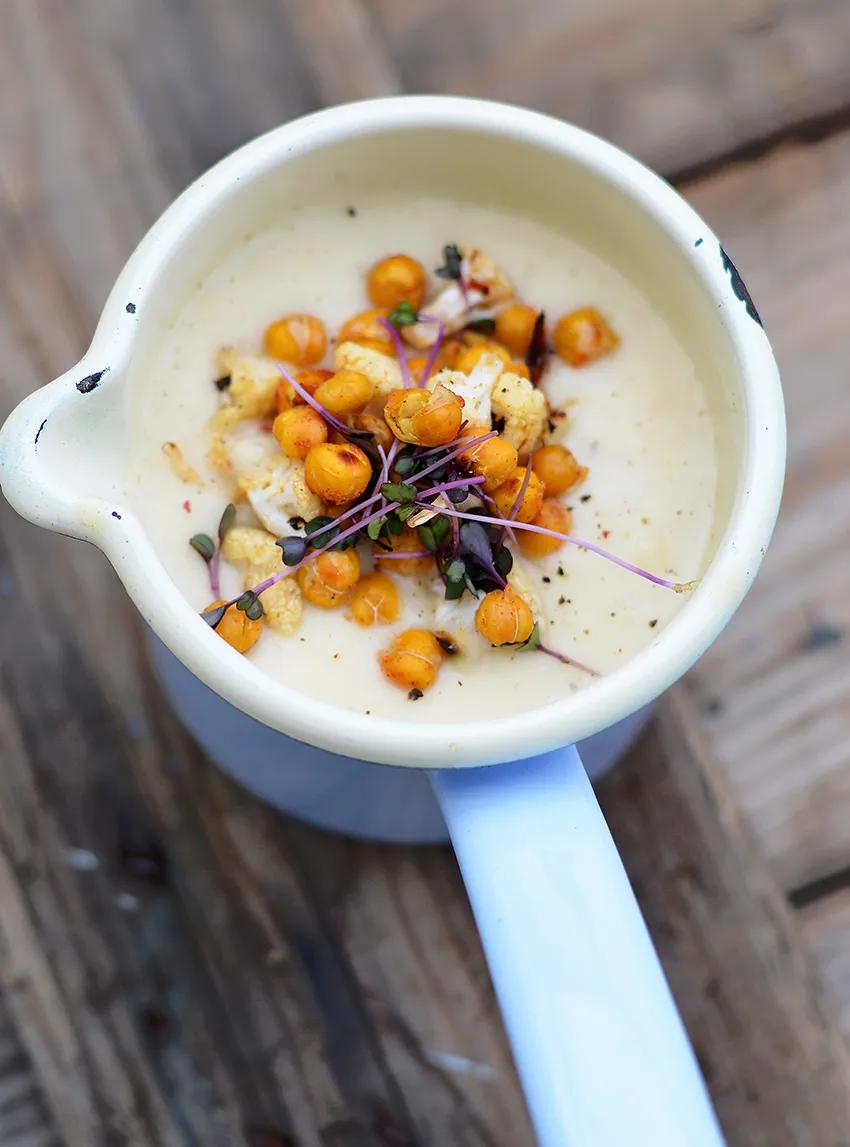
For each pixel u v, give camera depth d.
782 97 0.39
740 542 0.28
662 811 0.38
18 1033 0.37
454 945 0.38
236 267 0.31
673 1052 0.26
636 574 0.30
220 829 0.38
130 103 0.38
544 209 0.32
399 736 0.26
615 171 0.30
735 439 0.29
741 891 0.38
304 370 0.31
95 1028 0.37
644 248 0.31
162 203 0.38
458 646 0.29
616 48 0.39
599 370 0.32
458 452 0.29
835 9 0.40
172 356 0.31
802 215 0.39
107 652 0.38
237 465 0.30
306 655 0.30
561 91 0.39
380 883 0.38
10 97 0.38
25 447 0.27
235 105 0.39
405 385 0.30
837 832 0.38
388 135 0.30
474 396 0.29
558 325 0.32
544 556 0.30
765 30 0.39
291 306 0.32
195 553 0.30
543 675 0.30
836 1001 0.37
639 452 0.31
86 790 0.38
